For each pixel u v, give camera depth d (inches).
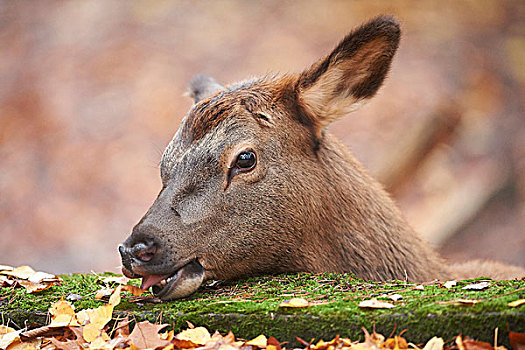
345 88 266.5
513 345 181.8
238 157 244.1
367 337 182.1
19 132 771.4
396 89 751.7
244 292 233.6
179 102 767.7
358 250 268.1
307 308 202.2
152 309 217.9
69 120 768.9
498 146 695.1
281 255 251.6
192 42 859.4
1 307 228.4
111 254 626.2
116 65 836.0
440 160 690.8
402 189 662.5
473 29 860.0
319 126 267.0
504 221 637.3
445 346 186.1
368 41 260.5
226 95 257.4
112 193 682.2
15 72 858.8
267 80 269.1
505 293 199.0
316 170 261.4
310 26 872.3
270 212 247.6
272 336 199.9
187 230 236.8
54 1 978.7
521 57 807.1
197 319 207.6
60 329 214.8
